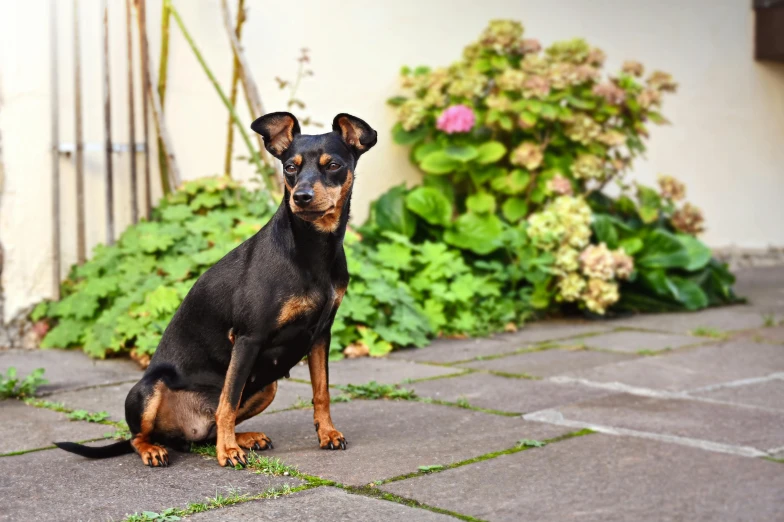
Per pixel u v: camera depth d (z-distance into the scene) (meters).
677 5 5.12
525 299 4.01
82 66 3.68
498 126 4.27
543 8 4.69
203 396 2.76
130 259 3.58
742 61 5.42
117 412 3.03
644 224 4.41
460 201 4.36
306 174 2.65
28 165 3.62
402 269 3.85
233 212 3.72
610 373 3.36
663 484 2.61
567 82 4.21
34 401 3.10
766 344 3.68
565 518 2.48
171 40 3.83
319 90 4.18
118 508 2.51
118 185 3.76
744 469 2.67
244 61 3.79
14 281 3.61
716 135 5.33
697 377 3.31
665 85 4.38
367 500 2.54
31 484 2.61
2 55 3.56
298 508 2.51
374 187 4.32
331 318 2.76
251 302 2.68
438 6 4.46
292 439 2.85
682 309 4.23
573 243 3.97
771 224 5.68
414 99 4.33
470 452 2.76
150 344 3.38
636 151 4.90
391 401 3.12
